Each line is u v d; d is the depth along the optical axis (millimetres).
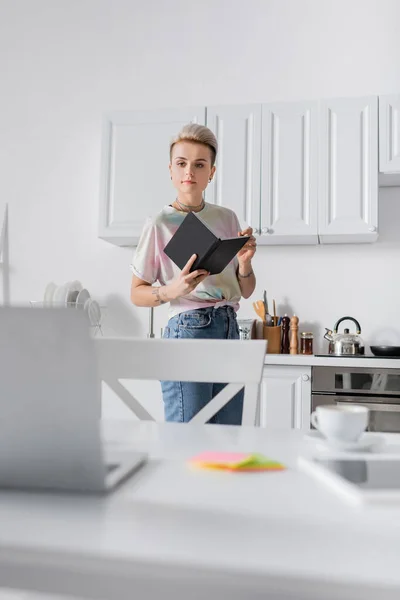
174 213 1967
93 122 3561
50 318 564
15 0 3727
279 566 423
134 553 447
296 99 3336
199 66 3465
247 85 3398
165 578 430
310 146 2934
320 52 3334
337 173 2898
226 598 419
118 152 3102
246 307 3285
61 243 3523
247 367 1308
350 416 851
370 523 530
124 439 951
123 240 3199
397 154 2861
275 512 561
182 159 1944
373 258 3191
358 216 2863
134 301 1927
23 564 459
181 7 3521
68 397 577
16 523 517
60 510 556
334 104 2928
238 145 2988
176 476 701
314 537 489
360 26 3307
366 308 3180
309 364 2691
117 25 3594
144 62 3535
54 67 3646
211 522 527
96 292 3461
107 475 655
